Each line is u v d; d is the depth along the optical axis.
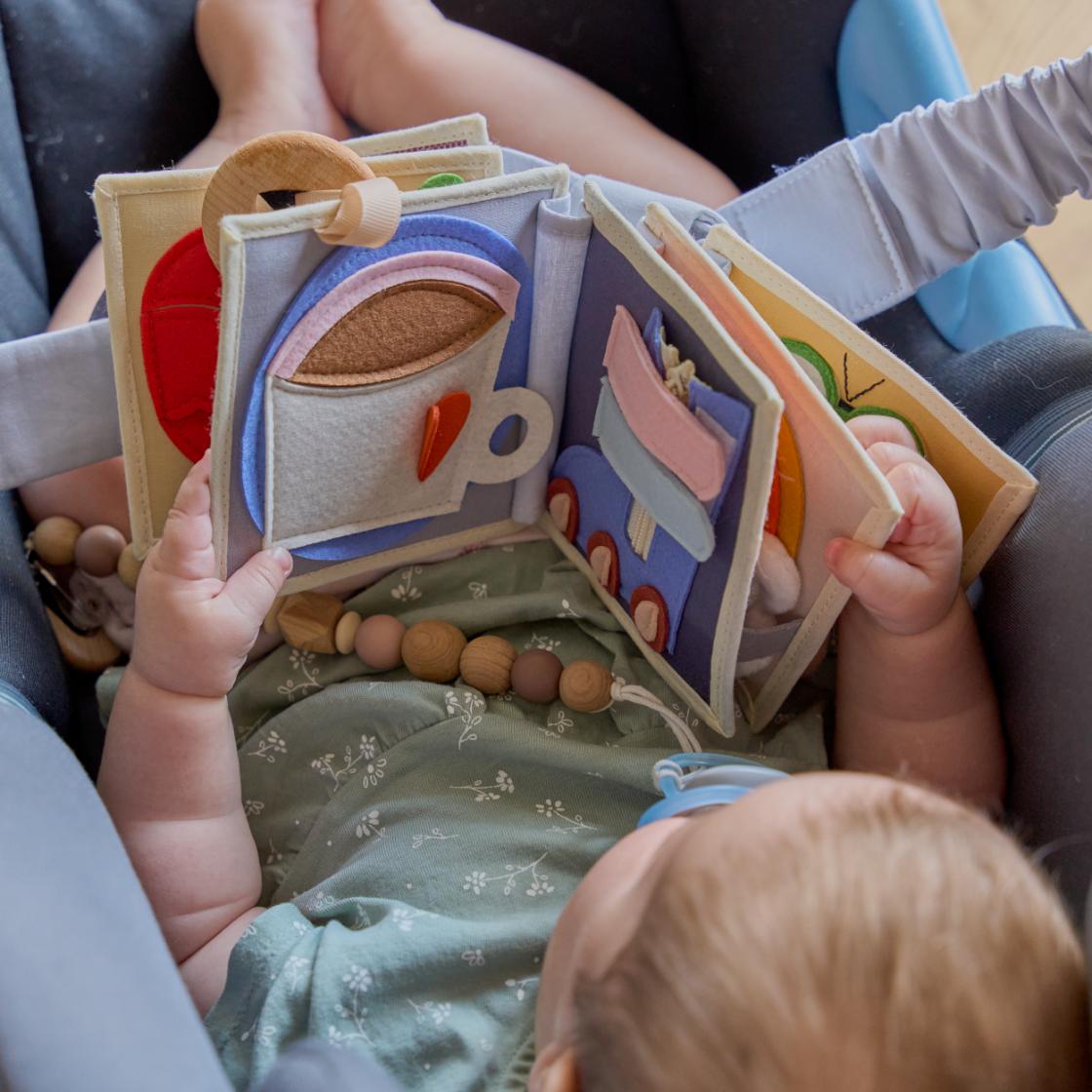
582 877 0.73
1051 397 0.81
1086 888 0.62
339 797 0.81
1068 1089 0.44
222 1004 0.69
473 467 0.80
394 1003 0.67
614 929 0.52
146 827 0.73
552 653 0.84
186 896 0.73
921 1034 0.42
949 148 0.83
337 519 0.75
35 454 0.75
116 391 0.71
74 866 0.50
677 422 0.65
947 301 1.03
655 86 1.13
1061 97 0.78
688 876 0.47
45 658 0.80
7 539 0.83
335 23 1.02
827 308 0.72
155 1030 0.43
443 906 0.72
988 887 0.45
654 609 0.75
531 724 0.80
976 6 1.46
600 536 0.80
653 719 0.82
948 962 0.43
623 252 0.67
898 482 0.68
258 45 1.00
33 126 0.99
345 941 0.68
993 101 0.80
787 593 0.71
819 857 0.46
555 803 0.78
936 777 0.76
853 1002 0.42
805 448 0.66
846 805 0.49
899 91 1.00
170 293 0.66
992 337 1.01
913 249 0.87
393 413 0.71
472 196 0.65
